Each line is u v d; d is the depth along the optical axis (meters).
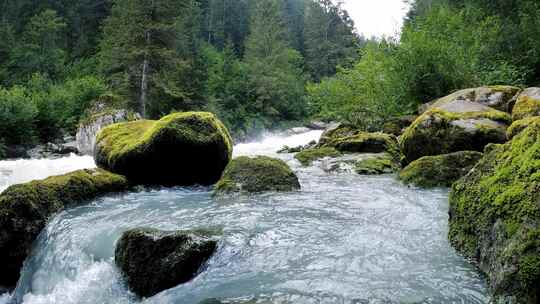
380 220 5.22
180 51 37.06
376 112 15.32
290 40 65.38
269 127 42.84
